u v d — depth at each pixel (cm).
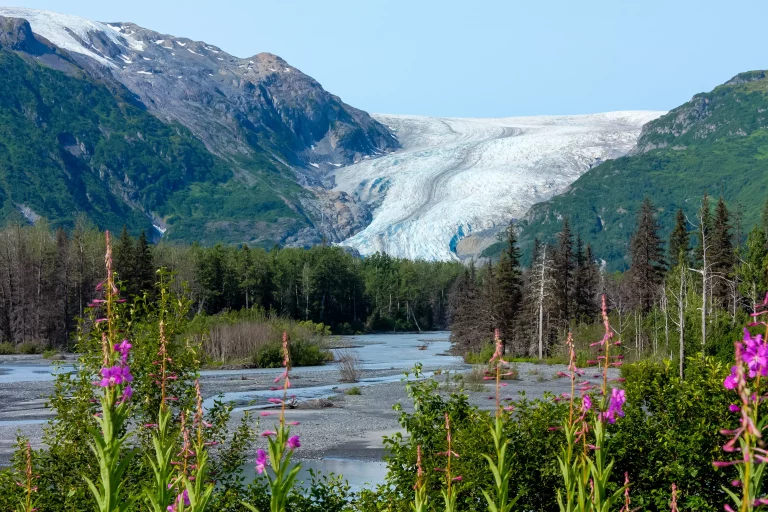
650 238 8881
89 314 1261
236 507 1184
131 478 1172
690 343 5781
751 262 6462
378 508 1175
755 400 456
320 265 16225
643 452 1184
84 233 12269
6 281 10838
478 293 10312
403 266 19450
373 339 13888
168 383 1248
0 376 6328
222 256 14062
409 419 1358
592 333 7625
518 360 8119
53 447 1216
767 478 727
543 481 1191
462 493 1184
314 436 3441
